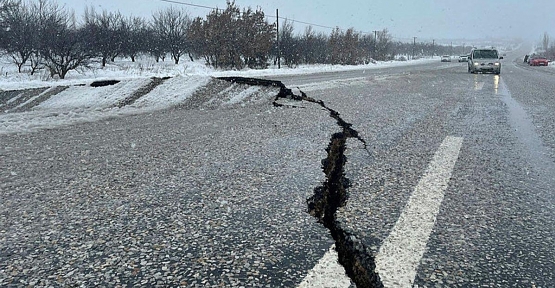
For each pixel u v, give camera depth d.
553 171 3.62
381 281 1.81
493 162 3.91
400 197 2.90
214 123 6.18
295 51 34.25
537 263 1.98
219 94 9.22
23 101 9.68
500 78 17.70
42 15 24.12
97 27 30.70
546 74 21.77
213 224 2.43
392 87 12.71
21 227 2.40
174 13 38.94
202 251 2.08
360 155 4.15
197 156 4.11
